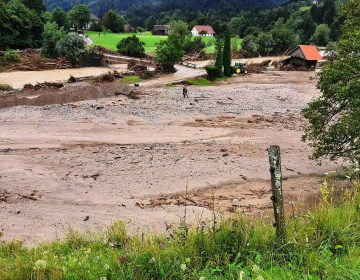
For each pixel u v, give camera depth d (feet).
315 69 303.27
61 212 48.91
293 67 297.94
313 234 22.16
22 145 82.38
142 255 20.44
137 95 153.58
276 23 529.45
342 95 48.88
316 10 592.19
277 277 17.08
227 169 67.31
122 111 121.39
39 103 126.52
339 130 50.16
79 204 51.75
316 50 299.79
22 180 59.93
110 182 60.18
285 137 94.12
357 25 54.19
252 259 20.04
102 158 73.26
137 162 70.95
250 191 57.00
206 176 63.62
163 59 240.94
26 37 353.51
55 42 302.25
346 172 55.42
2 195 53.78
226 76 240.32
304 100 161.27
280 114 128.36
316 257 18.75
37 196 54.24
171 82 199.11
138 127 104.01
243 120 117.08
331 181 59.00
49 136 91.30
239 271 18.06
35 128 98.68
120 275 18.67
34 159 71.46
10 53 279.90
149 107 130.21
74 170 65.67
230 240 22.21
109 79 200.95
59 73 248.93
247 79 235.61
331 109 56.24
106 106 127.54
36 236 41.47
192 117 118.93
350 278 16.51
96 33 540.11
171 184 59.72
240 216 27.55
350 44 49.80
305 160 73.05
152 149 81.20
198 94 166.09
